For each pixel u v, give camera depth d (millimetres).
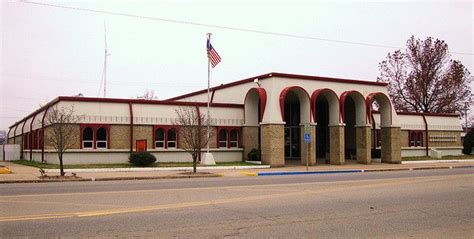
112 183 19078
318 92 34312
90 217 10000
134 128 31078
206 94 42750
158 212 10742
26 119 44062
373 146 42812
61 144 22078
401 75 61219
